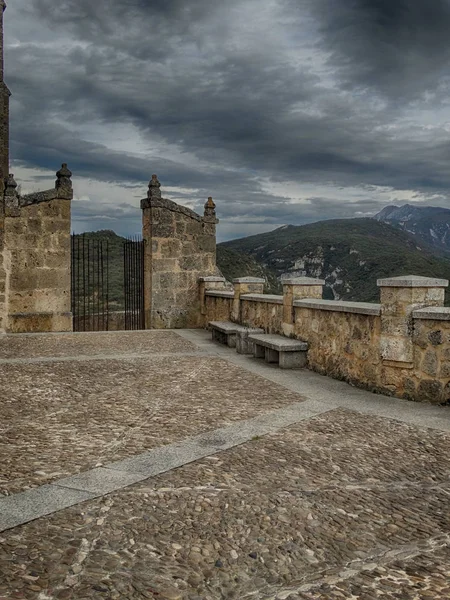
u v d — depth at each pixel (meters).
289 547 2.89
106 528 2.99
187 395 6.44
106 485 3.59
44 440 4.59
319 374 7.94
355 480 3.83
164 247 13.92
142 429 4.96
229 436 4.76
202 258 14.46
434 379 6.05
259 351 9.34
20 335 11.79
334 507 3.38
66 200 12.73
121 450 4.34
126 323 14.37
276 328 9.70
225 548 2.84
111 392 6.56
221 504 3.35
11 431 4.84
